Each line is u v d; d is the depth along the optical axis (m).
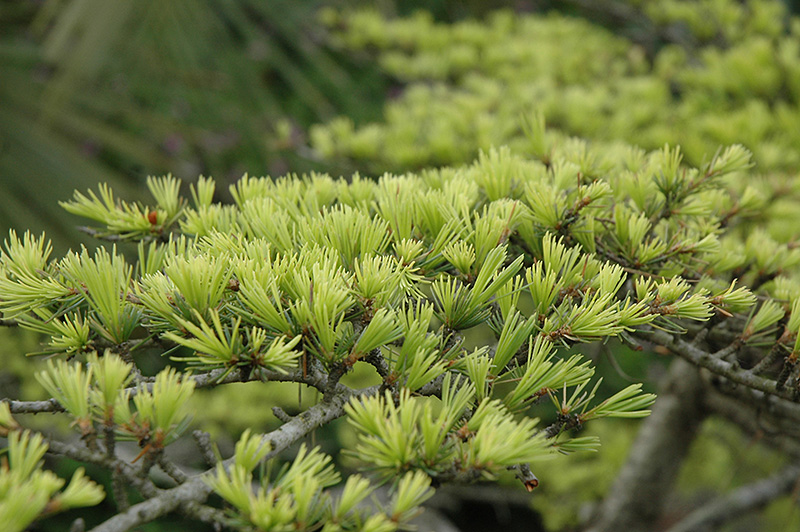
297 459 0.59
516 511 2.88
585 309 0.65
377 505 0.58
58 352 0.64
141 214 0.74
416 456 0.60
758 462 1.76
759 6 1.72
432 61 1.69
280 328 0.63
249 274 0.64
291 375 0.64
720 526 1.51
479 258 0.68
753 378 0.70
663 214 0.77
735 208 0.82
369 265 0.64
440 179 0.80
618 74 1.71
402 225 0.70
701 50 1.74
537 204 0.72
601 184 0.72
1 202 1.73
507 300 0.67
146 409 0.59
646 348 0.81
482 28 1.86
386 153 1.24
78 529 0.57
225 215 0.74
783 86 1.50
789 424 0.84
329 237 0.69
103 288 0.64
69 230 1.75
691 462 1.88
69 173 1.83
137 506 0.58
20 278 0.66
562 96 1.46
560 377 0.63
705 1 1.73
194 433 0.61
